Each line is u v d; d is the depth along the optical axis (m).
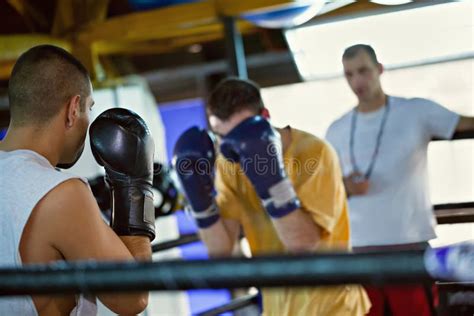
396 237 3.03
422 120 3.01
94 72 5.15
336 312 2.33
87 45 5.10
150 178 1.70
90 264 0.94
